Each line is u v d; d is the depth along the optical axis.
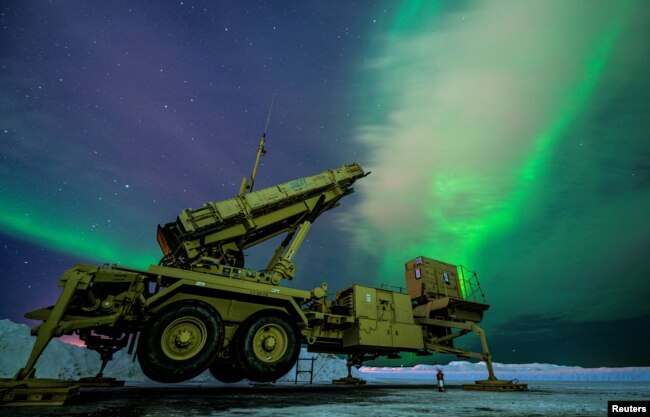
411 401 5.95
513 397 7.14
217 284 7.41
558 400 6.49
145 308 6.56
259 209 8.98
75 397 5.15
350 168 10.98
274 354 7.59
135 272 6.89
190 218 8.03
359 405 5.13
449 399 6.47
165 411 4.14
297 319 8.40
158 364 6.18
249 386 10.39
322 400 5.87
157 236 8.79
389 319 9.95
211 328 6.87
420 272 12.62
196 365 6.48
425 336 11.06
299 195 9.73
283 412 4.17
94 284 6.53
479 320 12.34
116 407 4.45
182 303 6.81
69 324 5.47
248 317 7.61
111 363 16.33
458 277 13.57
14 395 4.36
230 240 8.73
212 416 3.75
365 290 9.97
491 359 10.51
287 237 10.14
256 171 9.71
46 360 14.54
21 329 15.70
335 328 9.38
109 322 5.96
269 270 9.53
